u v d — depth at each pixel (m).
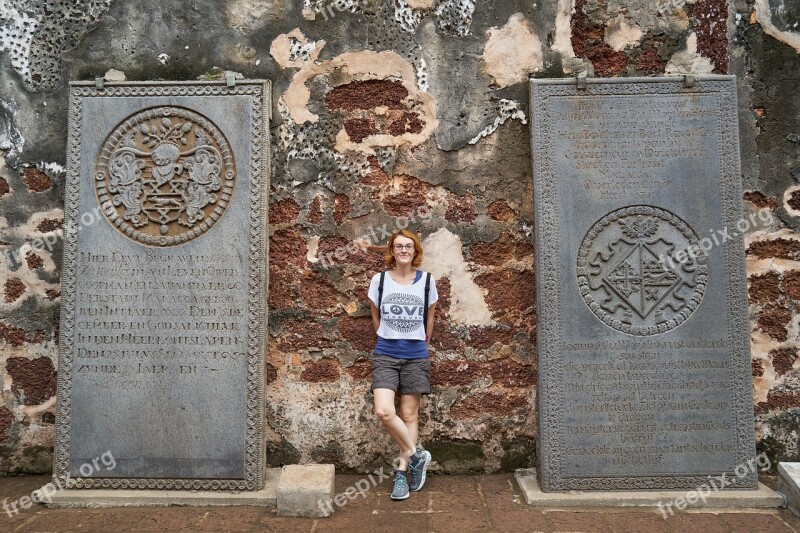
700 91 3.64
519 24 3.83
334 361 3.80
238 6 3.83
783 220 3.83
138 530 3.04
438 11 3.83
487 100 3.83
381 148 3.82
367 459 3.78
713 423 3.48
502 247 3.82
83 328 3.55
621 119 3.62
